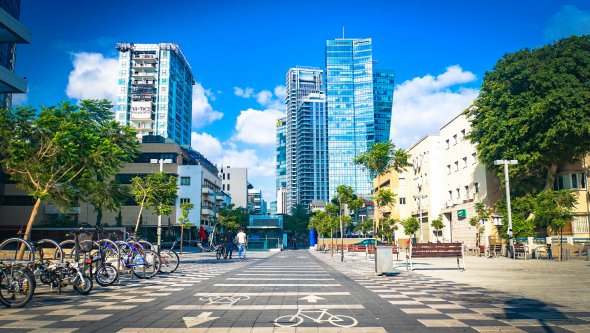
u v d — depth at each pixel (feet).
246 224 305.94
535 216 90.38
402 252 130.82
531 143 102.12
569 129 95.30
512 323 20.15
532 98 101.19
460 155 149.07
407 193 207.00
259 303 26.23
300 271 52.80
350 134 639.35
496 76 110.63
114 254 38.68
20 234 33.81
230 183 495.41
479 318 21.39
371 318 21.40
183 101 486.38
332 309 24.03
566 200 87.71
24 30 136.46
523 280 41.37
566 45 103.65
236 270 54.03
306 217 351.46
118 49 433.89
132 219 230.48
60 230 126.21
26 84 140.46
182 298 28.43
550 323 20.12
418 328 19.08
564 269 57.21
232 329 18.93
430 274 48.52
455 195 154.10
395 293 31.09
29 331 18.66
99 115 69.92
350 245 156.66
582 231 107.76
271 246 195.42
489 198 127.54
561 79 97.25
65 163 54.90
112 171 68.69
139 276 42.42
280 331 18.54
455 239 151.02
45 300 27.78
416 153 194.70
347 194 169.48
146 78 431.84
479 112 115.96
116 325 19.84
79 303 26.43
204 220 258.78
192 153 295.07
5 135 54.19
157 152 246.27
